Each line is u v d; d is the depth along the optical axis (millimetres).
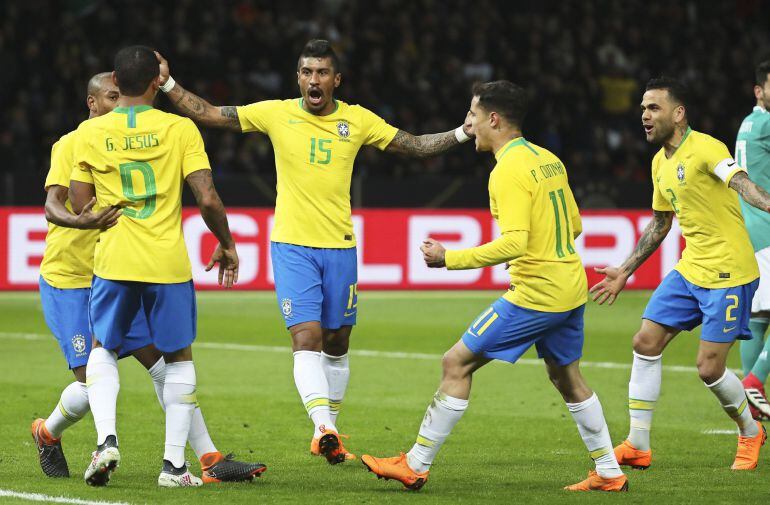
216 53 78375
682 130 23859
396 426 28984
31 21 77938
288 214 24844
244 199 63000
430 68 83250
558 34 89625
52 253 22859
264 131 25453
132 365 39500
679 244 65312
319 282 24688
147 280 20859
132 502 19812
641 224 65250
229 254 21844
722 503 20219
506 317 20594
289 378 37125
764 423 29594
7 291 60469
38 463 23750
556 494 20969
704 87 88938
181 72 77188
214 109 25438
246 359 41562
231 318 54750
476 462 24422
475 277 64750
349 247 25141
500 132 20703
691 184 23578
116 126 20938
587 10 92000
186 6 81625
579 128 79875
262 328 51031
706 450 25953
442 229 64188
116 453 20234
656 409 31672
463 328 51188
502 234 20188
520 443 26781
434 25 86312
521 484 22000
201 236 62281
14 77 74312
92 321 21328
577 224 21297
